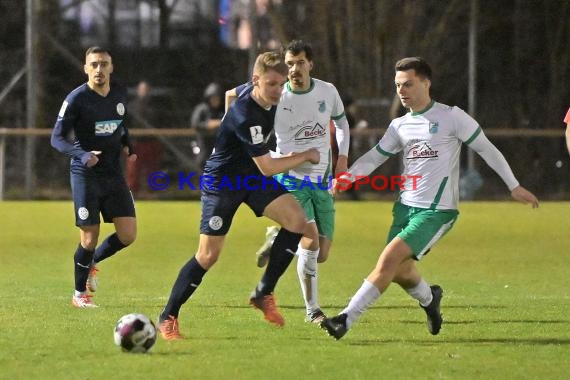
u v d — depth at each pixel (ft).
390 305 77.41
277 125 74.08
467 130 61.36
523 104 221.05
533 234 133.90
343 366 54.70
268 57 59.16
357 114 198.80
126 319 57.62
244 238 128.67
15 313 71.56
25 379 51.47
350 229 138.00
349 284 92.63
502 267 104.63
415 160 62.23
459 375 52.95
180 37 215.51
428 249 61.41
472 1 182.91
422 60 62.28
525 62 220.64
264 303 63.82
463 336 63.98
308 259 68.80
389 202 176.65
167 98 212.43
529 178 188.14
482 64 220.64
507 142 189.47
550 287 90.58
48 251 114.52
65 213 155.84
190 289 61.93
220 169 61.62
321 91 73.72
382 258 60.44
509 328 66.95
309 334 64.18
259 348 59.36
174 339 61.72
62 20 212.43
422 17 216.95
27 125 191.21
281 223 62.64
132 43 215.31
